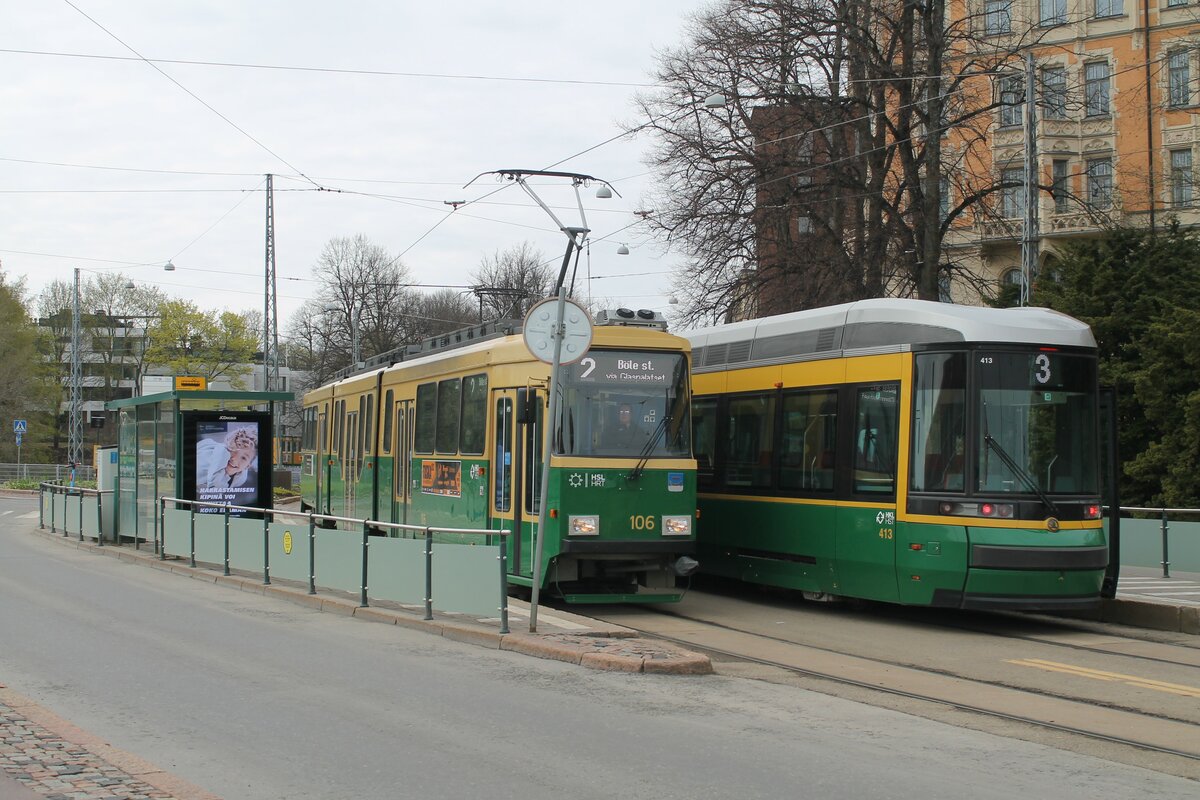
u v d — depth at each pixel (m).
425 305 72.69
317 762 7.37
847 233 31.80
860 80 30.25
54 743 7.55
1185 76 46.50
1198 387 24.19
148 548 23.44
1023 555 13.41
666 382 15.41
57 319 80.69
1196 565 19.53
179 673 10.45
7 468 65.56
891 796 6.81
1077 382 14.19
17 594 16.61
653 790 6.81
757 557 16.88
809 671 11.30
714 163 32.09
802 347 16.23
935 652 12.67
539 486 15.02
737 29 32.19
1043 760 7.90
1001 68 32.00
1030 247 24.47
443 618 13.31
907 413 14.22
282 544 16.88
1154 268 26.95
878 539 14.45
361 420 24.17
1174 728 9.05
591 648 11.29
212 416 22.12
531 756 7.57
